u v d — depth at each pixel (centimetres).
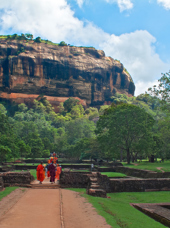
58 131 14525
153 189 1762
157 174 2545
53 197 1320
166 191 1756
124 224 841
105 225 807
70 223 817
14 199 1233
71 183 1798
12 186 1736
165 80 4406
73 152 8688
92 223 827
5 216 881
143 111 5047
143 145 4688
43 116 19425
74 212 979
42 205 1092
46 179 2211
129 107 5131
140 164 4381
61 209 1020
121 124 5028
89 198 1309
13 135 6125
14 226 757
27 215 902
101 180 1697
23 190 1569
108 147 5138
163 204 1238
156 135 5484
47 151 8419
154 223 907
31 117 18450
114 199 1415
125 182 1745
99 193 1444
